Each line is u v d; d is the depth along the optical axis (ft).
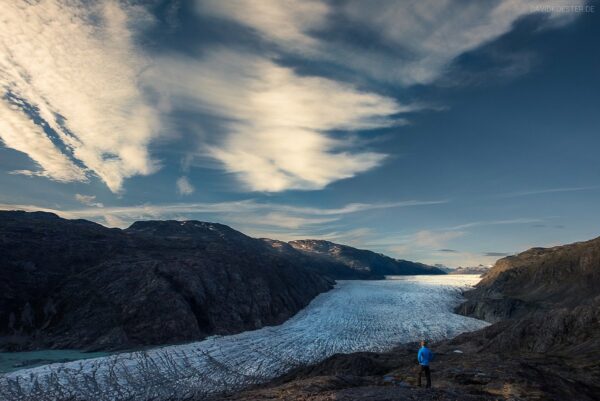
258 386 128.77
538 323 137.59
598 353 99.45
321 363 132.46
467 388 66.90
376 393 56.49
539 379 71.72
